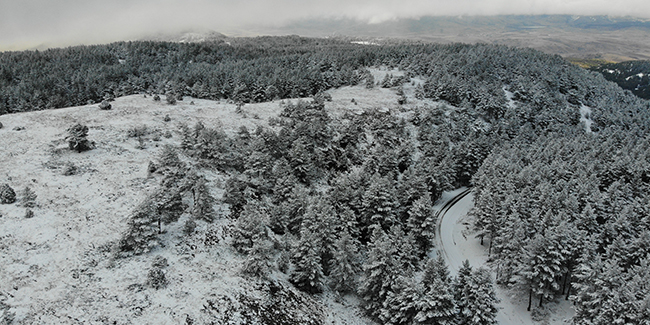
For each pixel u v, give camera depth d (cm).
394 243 4272
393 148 8319
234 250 3959
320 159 6894
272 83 11344
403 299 3384
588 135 10662
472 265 5241
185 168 5247
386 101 10875
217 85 10956
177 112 7712
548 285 4381
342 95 11462
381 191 5234
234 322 2992
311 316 3484
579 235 4306
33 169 4641
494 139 9419
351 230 4884
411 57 16012
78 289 2967
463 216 6825
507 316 4288
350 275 4047
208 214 4303
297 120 7931
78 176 4641
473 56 15562
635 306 3012
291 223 4922
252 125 7612
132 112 7325
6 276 2956
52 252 3322
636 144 9662
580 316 3562
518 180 6475
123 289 3044
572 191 6181
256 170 5631
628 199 5988
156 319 2814
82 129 5269
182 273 3381
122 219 3941
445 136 9156
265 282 3628
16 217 3678
